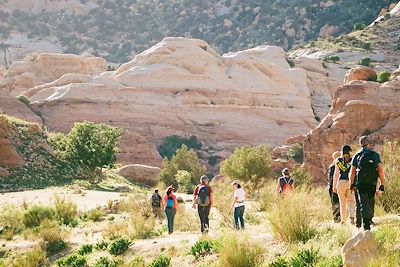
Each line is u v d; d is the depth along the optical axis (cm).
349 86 5209
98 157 4838
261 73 11175
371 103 4947
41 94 10294
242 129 10231
